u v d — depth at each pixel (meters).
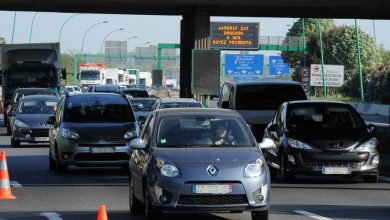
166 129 29.48
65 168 48.38
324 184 42.47
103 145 47.28
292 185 41.88
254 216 27.86
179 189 26.78
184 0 86.75
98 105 50.47
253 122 58.22
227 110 30.92
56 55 107.94
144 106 85.62
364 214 30.75
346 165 42.09
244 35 133.00
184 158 27.44
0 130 103.06
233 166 27.11
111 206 33.41
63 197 36.56
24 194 37.72
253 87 60.50
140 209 30.78
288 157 42.59
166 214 30.72
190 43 98.69
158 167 27.31
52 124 51.00
